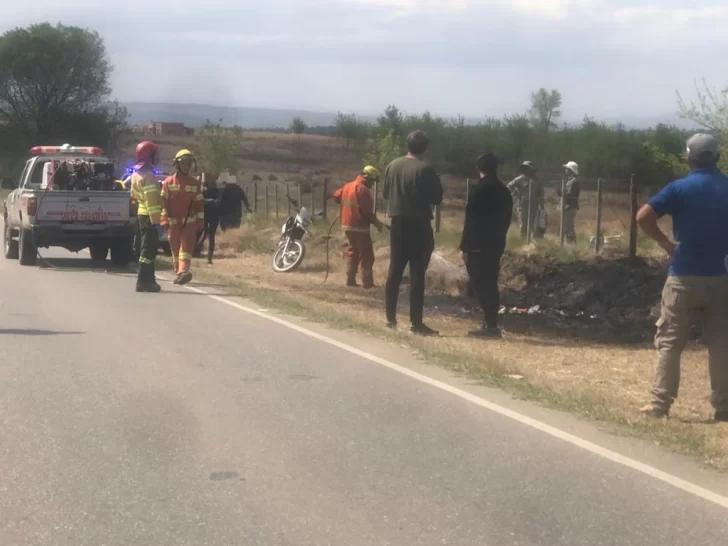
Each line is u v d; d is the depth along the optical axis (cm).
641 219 754
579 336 1297
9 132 7712
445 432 706
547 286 1670
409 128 6212
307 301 1416
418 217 1157
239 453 645
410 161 1160
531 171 2028
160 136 9119
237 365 929
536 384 864
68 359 936
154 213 1442
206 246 2403
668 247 757
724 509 556
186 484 581
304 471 610
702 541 508
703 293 745
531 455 654
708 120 1659
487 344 1145
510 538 507
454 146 6128
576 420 751
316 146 10581
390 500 560
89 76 7831
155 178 1466
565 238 1983
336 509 544
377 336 1116
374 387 846
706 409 830
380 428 714
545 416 760
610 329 1379
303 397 804
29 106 7769
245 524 520
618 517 540
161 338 1065
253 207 3600
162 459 629
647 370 1016
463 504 556
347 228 1683
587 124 5612
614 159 5372
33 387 820
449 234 2039
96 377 862
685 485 597
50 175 1912
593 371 1004
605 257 1759
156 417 730
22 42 7562
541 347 1151
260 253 2322
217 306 1330
